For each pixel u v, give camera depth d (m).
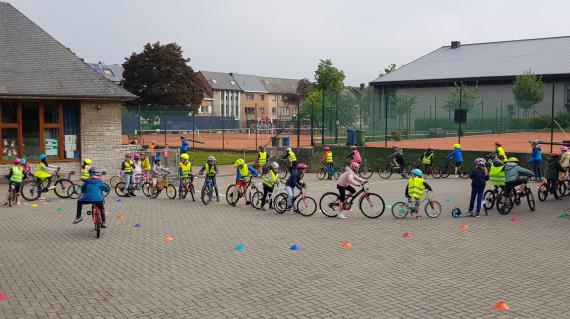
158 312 6.92
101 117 24.11
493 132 48.41
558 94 59.16
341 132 37.66
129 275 8.66
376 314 6.80
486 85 64.12
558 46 66.94
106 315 6.80
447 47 77.50
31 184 17.88
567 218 13.73
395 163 24.94
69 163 23.53
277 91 113.94
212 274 8.70
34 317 6.73
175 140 47.34
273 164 15.24
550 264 9.24
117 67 101.56
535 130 49.47
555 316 6.70
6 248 10.61
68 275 8.67
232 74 107.19
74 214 14.82
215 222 13.50
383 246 10.69
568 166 17.62
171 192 18.19
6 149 22.36
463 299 7.38
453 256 9.84
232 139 50.41
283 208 14.77
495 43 73.69
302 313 6.85
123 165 18.69
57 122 23.33
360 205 14.21
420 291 7.75
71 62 24.47
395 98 49.19
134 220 13.81
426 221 13.50
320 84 66.12
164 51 72.00
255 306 7.13
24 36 24.36
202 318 6.70
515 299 7.37
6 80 22.12
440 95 67.50
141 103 72.44
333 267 9.10
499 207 14.41
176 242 11.16
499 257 9.75
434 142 35.97
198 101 75.44
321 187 21.14
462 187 20.55
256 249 10.48
